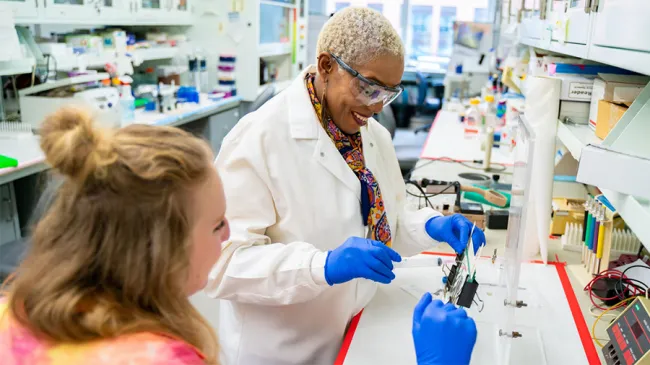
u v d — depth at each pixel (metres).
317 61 1.28
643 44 0.99
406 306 1.48
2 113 3.10
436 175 2.71
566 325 1.39
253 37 4.80
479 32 4.92
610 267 1.63
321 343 1.39
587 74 1.88
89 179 0.58
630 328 1.19
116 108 3.29
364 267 1.14
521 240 1.13
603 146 1.08
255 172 1.27
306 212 1.31
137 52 3.92
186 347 0.61
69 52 3.26
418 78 6.69
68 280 0.59
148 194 0.58
